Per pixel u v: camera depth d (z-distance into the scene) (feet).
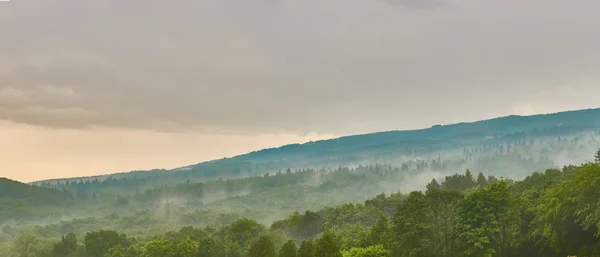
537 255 343.46
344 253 366.84
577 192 305.32
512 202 337.11
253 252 377.30
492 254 327.47
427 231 336.08
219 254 522.47
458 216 333.62
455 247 342.03
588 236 314.14
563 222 311.06
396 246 345.92
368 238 411.95
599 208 281.33
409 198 352.49
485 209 322.14
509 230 350.64
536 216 350.64
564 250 322.55
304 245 322.75
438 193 350.43
